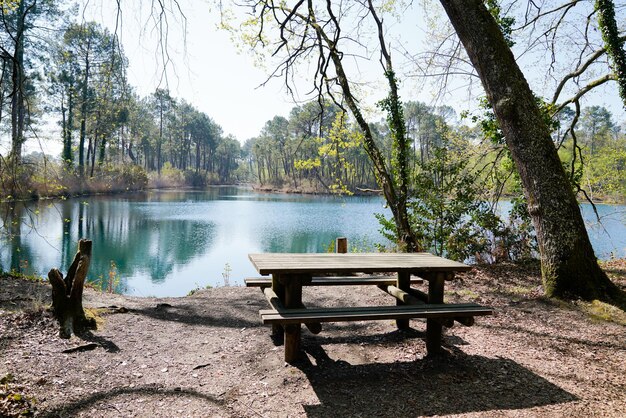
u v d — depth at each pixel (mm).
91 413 2762
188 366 3596
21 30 7547
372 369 3531
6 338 3875
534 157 5734
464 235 9281
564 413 2814
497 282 7023
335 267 3471
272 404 2943
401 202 10211
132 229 22875
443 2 6070
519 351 3939
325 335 4430
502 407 2895
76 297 4453
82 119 28266
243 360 3740
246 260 15953
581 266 5520
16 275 6699
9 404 2711
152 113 64750
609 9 7277
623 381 3314
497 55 5809
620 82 7250
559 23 9922
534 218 5887
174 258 15977
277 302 3736
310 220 29797
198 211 34531
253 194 66125
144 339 4238
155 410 2836
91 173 43125
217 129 103250
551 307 5340
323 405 2926
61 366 3434
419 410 2852
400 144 10469
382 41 10633
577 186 10141
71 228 21641
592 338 4277
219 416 2771
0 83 7742
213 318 5102
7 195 9812
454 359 3734
